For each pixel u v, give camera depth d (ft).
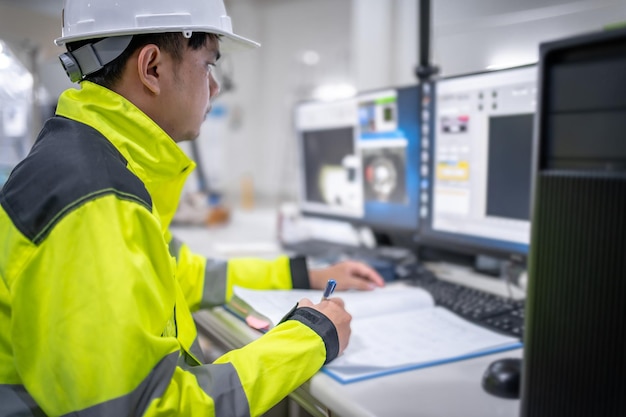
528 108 3.16
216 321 3.08
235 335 2.79
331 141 5.23
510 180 3.34
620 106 1.34
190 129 2.57
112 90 2.37
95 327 1.81
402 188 4.41
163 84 2.38
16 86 5.58
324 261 4.55
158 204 2.75
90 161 2.04
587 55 1.40
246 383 2.03
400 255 4.60
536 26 3.29
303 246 5.38
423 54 4.41
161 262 2.09
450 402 1.99
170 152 2.44
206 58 2.50
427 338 2.63
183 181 2.78
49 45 5.01
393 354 2.42
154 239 2.07
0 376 2.15
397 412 1.90
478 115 3.53
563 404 1.50
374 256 4.66
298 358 2.15
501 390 2.02
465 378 2.20
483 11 3.69
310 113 5.48
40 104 5.48
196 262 3.34
